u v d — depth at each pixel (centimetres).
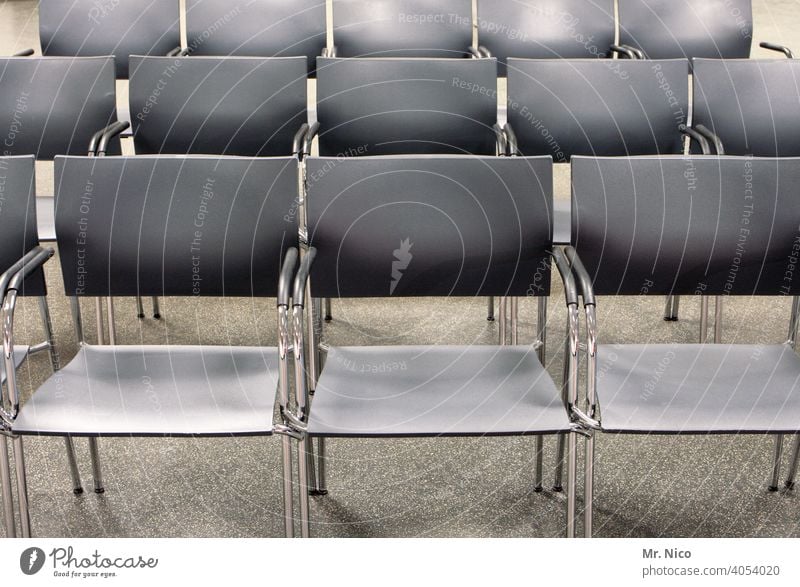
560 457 224
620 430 172
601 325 301
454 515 212
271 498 218
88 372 193
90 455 229
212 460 233
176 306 317
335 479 226
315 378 211
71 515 211
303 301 178
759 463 231
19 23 671
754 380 190
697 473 228
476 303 320
